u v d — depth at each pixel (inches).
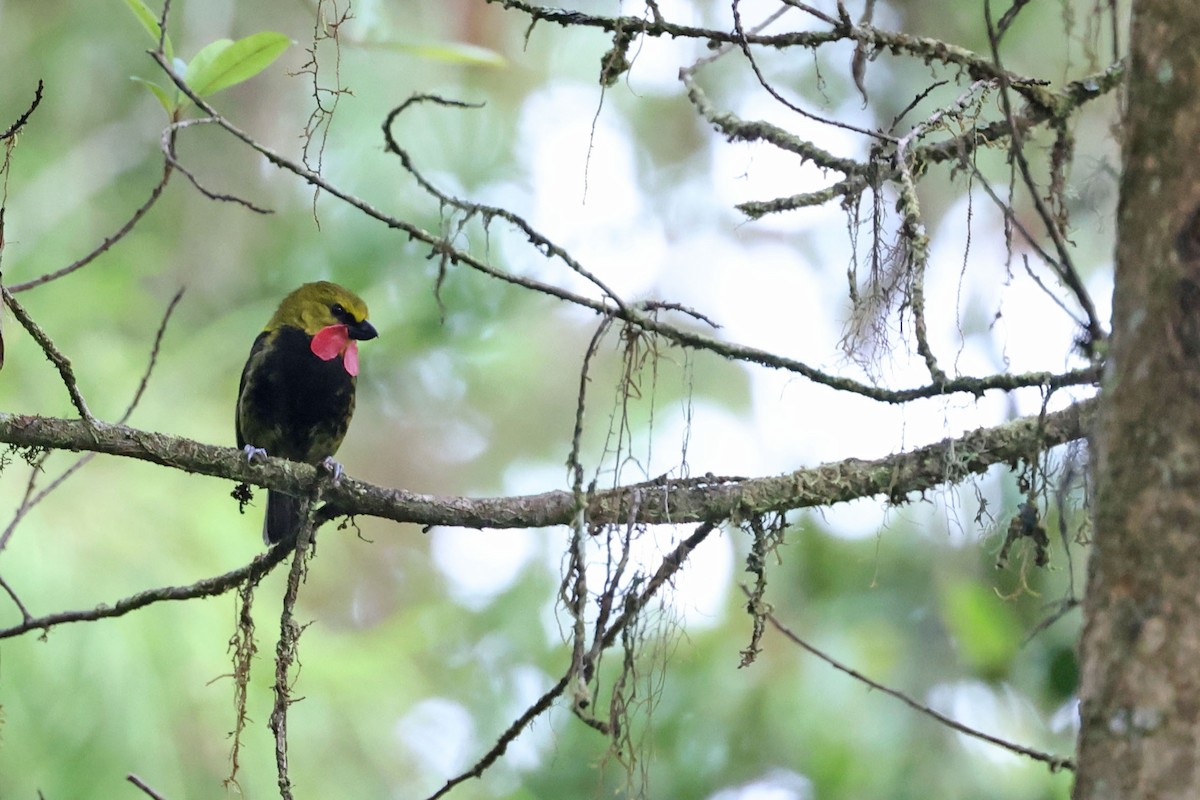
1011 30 480.4
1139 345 147.7
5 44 566.6
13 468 389.4
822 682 447.8
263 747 386.6
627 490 247.0
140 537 391.5
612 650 465.4
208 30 577.0
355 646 450.6
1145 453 145.3
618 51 242.1
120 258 543.5
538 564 564.4
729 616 477.1
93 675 365.1
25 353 428.5
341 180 550.6
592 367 645.3
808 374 233.8
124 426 252.8
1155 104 150.0
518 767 500.7
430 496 258.2
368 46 302.5
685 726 454.3
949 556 450.3
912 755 428.1
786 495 246.4
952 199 490.6
